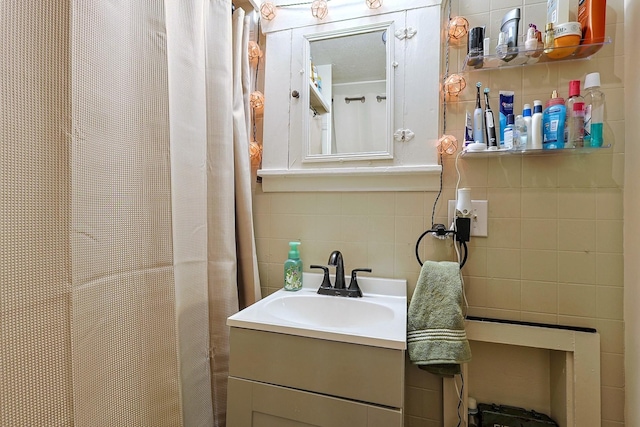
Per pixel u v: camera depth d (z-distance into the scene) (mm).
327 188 1143
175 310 736
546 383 972
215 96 964
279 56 1207
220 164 970
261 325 781
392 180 1077
